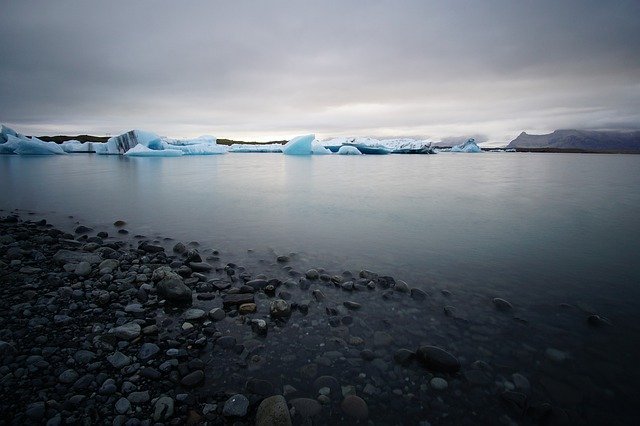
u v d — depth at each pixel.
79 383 2.88
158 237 7.79
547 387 2.99
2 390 2.77
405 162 44.62
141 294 4.57
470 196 14.35
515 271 5.80
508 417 2.65
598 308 4.51
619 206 12.05
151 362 3.21
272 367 3.19
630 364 3.35
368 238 7.78
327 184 18.50
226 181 19.47
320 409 2.68
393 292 4.85
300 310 4.29
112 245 6.88
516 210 11.18
